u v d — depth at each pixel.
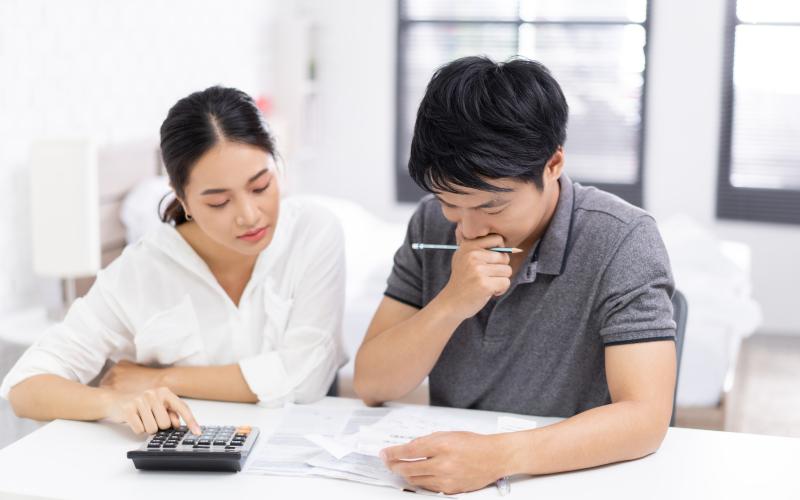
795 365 3.65
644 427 1.11
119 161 2.69
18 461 1.13
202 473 1.08
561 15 4.27
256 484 1.05
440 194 1.12
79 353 1.41
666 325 1.18
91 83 2.68
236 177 1.27
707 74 4.10
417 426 1.23
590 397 1.31
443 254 1.38
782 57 4.06
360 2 4.41
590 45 4.26
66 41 2.54
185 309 1.45
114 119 2.82
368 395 1.33
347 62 4.47
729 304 2.57
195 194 1.29
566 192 1.30
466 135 1.06
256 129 1.29
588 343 1.29
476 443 1.04
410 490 1.03
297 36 4.19
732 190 4.15
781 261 4.13
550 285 1.30
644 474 1.08
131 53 2.91
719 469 1.09
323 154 4.55
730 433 1.21
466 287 1.22
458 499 1.01
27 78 2.38
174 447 1.10
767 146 4.12
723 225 4.18
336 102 4.51
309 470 1.09
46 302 2.42
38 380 1.33
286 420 1.27
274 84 4.23
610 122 4.29
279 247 1.46
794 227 4.09
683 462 1.12
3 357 2.21
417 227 1.42
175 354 1.45
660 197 4.24
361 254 3.03
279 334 1.46
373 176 4.54
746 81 4.11
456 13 4.38
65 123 2.55
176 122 1.28
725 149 4.14
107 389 1.31
